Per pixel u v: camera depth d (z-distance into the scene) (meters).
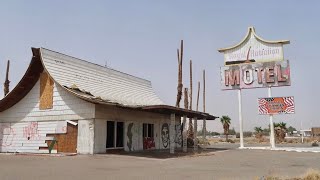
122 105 22.62
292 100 33.03
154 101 34.72
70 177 12.08
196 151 28.52
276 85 33.78
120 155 21.89
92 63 28.33
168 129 32.84
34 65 24.92
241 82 35.38
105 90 27.92
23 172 13.48
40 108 25.36
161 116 31.81
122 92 30.27
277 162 18.94
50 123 24.75
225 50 36.25
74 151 23.36
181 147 34.25
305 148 33.16
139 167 15.77
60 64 25.23
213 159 20.80
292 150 30.73
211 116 32.50
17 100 26.36
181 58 38.44
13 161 18.52
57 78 24.25
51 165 16.38
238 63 35.66
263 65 34.59
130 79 33.19
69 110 24.03
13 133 26.38
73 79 25.53
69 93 24.12
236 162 18.78
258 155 24.73
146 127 29.41
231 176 12.52
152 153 24.38
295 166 16.67
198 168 15.44
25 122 25.92
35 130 25.36
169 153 24.73
